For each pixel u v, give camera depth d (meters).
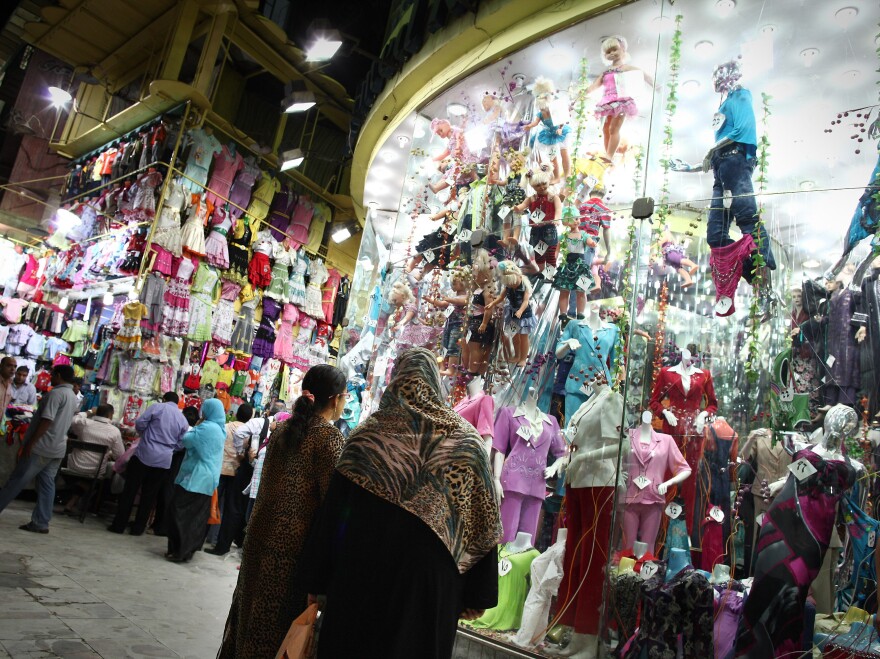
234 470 6.31
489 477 1.78
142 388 8.11
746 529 3.06
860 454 2.83
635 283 3.55
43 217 11.36
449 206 5.27
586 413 3.69
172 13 9.12
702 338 3.51
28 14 11.34
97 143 10.44
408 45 5.44
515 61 4.75
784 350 3.27
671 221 3.77
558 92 4.64
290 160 9.22
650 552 3.16
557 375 4.03
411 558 1.63
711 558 3.10
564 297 4.13
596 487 3.48
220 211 9.18
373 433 1.78
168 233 8.42
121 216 9.20
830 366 3.10
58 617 3.16
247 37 9.44
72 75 11.30
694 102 4.00
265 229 10.17
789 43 3.65
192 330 8.72
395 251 5.52
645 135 4.26
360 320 6.34
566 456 3.78
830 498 2.78
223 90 10.01
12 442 6.54
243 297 9.57
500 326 4.35
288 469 2.30
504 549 3.78
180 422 6.42
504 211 4.61
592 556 3.37
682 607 2.88
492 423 4.07
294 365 10.33
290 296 10.23
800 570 2.74
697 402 3.37
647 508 3.21
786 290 3.35
